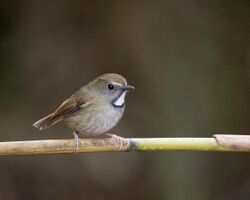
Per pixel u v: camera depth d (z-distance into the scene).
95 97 8.65
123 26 13.48
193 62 13.25
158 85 13.16
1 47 13.39
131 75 13.32
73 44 13.55
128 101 13.16
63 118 8.88
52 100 13.30
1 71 13.30
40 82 13.39
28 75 13.41
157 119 13.00
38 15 13.58
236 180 13.16
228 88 13.21
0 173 12.96
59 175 12.98
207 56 13.26
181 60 13.21
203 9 13.52
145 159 12.87
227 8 13.62
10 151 6.86
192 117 12.98
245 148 6.80
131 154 12.91
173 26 13.41
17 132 13.02
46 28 13.57
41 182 13.00
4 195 12.86
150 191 12.73
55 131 13.00
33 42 13.51
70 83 13.41
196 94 13.07
